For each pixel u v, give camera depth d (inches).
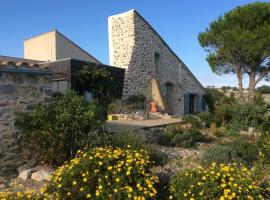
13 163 258.2
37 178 234.4
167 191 192.7
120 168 159.8
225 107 610.2
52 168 258.7
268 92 1376.7
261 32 655.8
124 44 729.0
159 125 450.9
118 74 668.7
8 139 255.4
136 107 679.7
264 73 754.2
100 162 161.3
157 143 393.4
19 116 263.1
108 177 156.9
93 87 571.8
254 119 536.7
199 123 521.7
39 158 266.2
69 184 158.7
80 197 157.5
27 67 268.7
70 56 770.2
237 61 736.3
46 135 249.0
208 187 153.9
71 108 257.3
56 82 553.9
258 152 294.0
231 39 669.9
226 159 263.7
